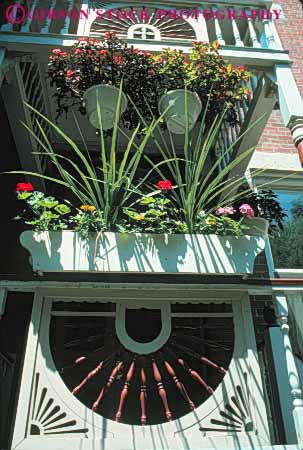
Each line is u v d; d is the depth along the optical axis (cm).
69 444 177
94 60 265
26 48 262
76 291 215
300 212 395
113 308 281
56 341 289
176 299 221
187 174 234
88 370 290
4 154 304
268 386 249
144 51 275
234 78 271
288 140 429
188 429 186
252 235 231
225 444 182
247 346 207
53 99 354
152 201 229
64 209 220
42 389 188
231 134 351
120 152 385
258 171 256
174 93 255
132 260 206
